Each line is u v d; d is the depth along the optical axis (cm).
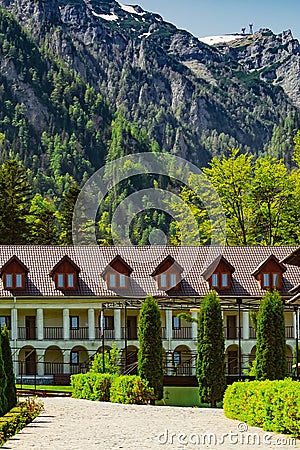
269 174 14525
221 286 11194
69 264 11125
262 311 7450
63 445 3984
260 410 4753
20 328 11094
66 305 11062
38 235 16150
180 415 5506
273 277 11256
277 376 7369
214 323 7719
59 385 10350
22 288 11031
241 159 14512
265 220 14712
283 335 7431
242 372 10950
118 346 11125
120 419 5197
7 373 6050
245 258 11662
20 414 5278
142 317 7812
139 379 7012
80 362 11219
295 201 14538
